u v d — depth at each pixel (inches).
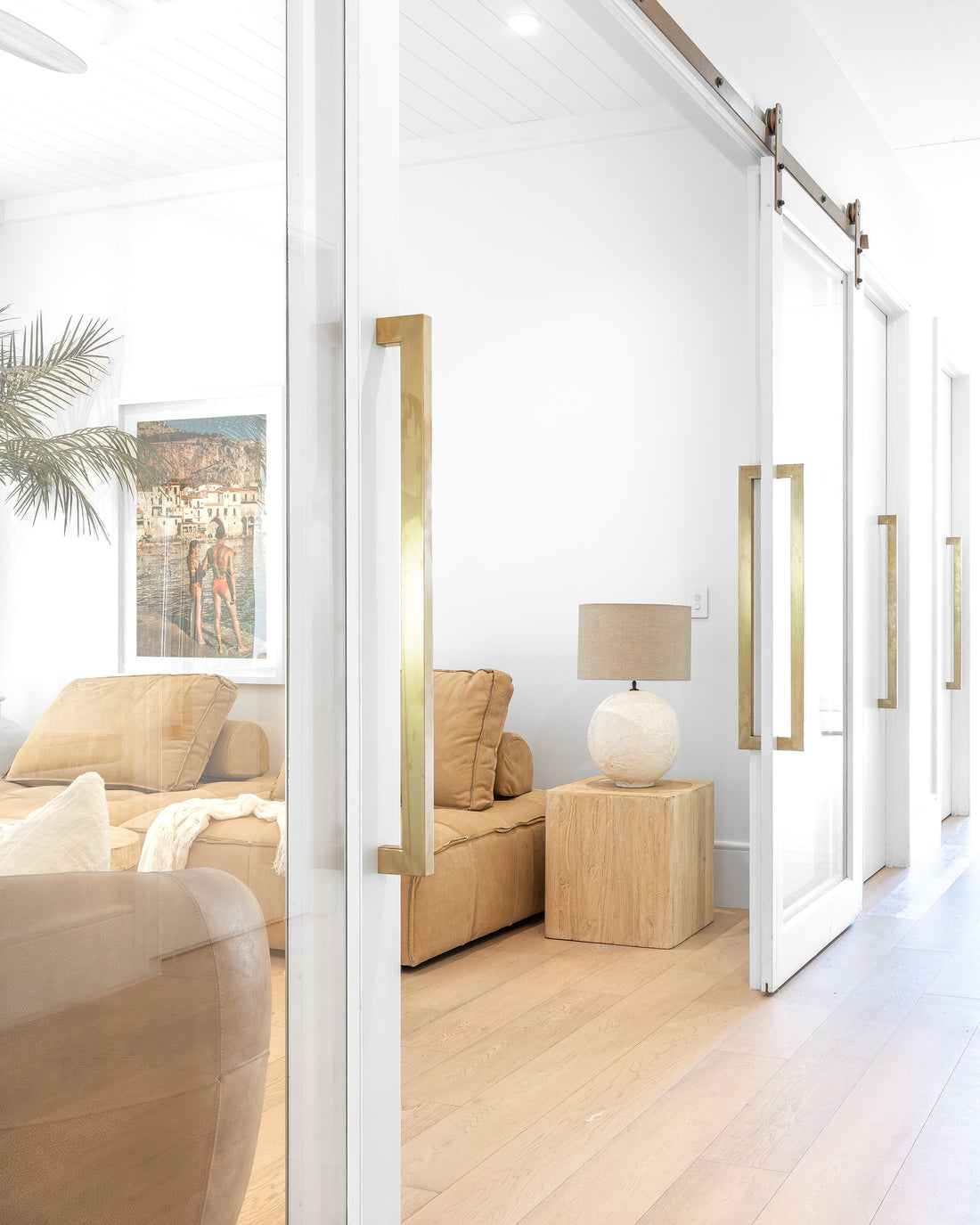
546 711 186.2
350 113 58.6
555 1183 84.0
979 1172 85.8
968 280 267.7
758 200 132.0
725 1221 78.3
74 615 40.4
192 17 46.9
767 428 128.9
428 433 60.1
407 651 60.0
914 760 214.5
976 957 145.3
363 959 60.3
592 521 183.8
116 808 42.7
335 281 58.1
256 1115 52.0
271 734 53.1
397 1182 63.8
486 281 190.5
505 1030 117.9
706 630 176.6
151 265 44.4
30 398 38.4
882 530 200.5
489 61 162.9
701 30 112.5
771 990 129.6
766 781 129.3
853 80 174.9
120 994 43.1
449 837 143.5
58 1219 40.5
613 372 182.5
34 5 38.6
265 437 52.4
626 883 151.3
